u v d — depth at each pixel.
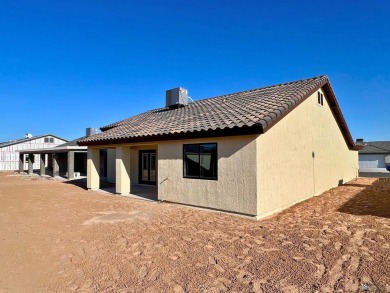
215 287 4.00
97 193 14.05
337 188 15.05
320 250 5.25
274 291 3.84
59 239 6.29
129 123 17.14
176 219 8.02
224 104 13.01
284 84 13.94
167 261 4.95
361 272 4.29
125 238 6.28
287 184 9.83
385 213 8.31
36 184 18.72
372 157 41.69
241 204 8.34
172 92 17.00
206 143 9.42
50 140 46.53
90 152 15.32
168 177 10.77
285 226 7.08
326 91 14.03
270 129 8.80
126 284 4.14
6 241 6.18
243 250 5.39
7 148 42.97
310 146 12.13
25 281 4.27
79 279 4.32
